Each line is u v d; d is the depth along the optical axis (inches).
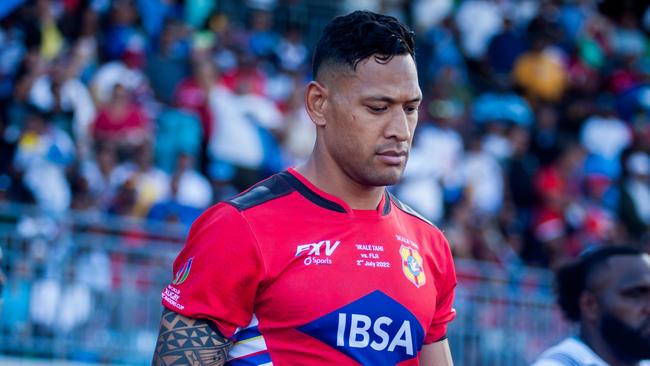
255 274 297.7
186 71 1071.0
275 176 318.7
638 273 424.2
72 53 984.3
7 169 886.4
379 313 301.9
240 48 1128.2
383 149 298.8
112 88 980.6
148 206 906.1
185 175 934.4
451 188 1089.4
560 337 893.2
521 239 1096.8
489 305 878.4
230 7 1257.4
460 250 974.4
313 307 297.3
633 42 1457.9
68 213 779.4
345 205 309.9
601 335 428.1
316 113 310.8
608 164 1226.0
